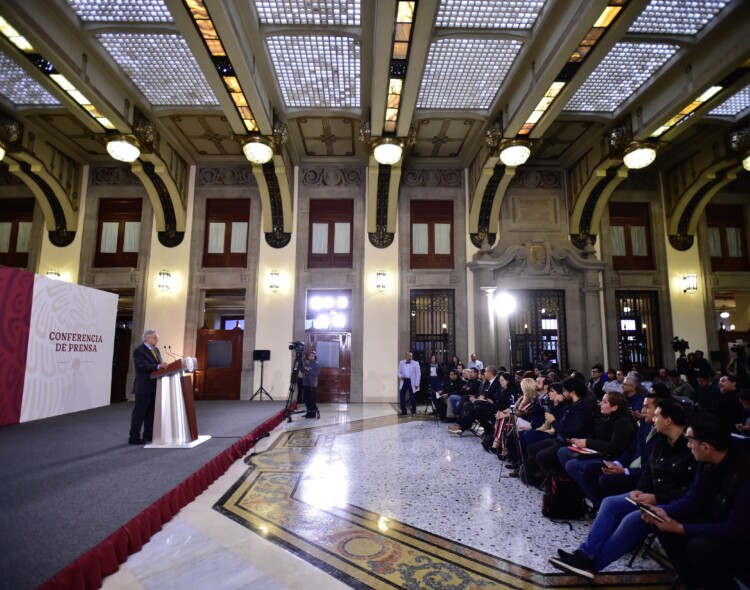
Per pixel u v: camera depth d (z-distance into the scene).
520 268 10.61
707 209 11.31
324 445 6.04
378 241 10.81
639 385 4.65
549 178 11.05
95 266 10.77
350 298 10.84
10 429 6.08
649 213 11.15
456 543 3.00
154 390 5.21
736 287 10.84
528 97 6.84
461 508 3.68
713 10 5.89
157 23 6.25
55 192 10.17
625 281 10.77
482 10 5.92
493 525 3.32
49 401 7.23
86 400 8.12
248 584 2.41
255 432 6.12
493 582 2.49
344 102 8.25
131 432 5.08
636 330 10.79
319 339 10.66
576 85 6.59
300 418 8.44
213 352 10.54
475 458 5.35
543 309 10.74
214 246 10.95
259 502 3.75
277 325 10.55
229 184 11.00
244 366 10.42
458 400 7.82
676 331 10.63
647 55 6.78
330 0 5.81
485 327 10.25
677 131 7.91
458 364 9.51
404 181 11.03
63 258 10.67
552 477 3.51
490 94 7.96
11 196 10.97
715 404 5.06
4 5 5.23
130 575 2.47
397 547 2.92
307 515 3.47
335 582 2.46
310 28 6.20
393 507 3.68
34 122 9.11
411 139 8.44
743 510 1.95
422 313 10.87
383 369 10.45
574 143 9.85
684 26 6.18
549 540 3.06
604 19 5.33
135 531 2.77
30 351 6.85
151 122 8.73
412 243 11.02
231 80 6.64
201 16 5.41
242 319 17.94
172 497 3.39
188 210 10.89
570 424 3.79
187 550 2.81
